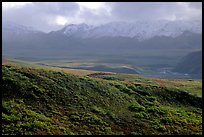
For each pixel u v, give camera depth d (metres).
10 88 39.78
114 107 43.91
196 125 42.22
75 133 34.41
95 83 50.16
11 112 34.66
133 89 53.16
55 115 37.47
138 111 44.19
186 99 53.19
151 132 38.28
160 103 49.88
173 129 39.91
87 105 42.12
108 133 36.06
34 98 39.62
